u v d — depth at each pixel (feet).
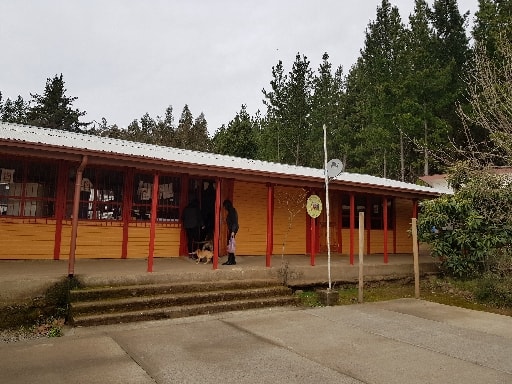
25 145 20.67
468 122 71.46
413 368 13.85
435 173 88.84
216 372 12.96
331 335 17.74
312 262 29.81
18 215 26.48
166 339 16.46
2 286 19.08
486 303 27.09
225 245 34.45
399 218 46.42
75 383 11.84
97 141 32.50
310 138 102.32
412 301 26.66
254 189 37.09
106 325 18.66
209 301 22.50
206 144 133.49
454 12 87.10
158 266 26.21
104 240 28.96
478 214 32.09
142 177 30.86
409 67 80.28
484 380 12.87
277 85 102.22
